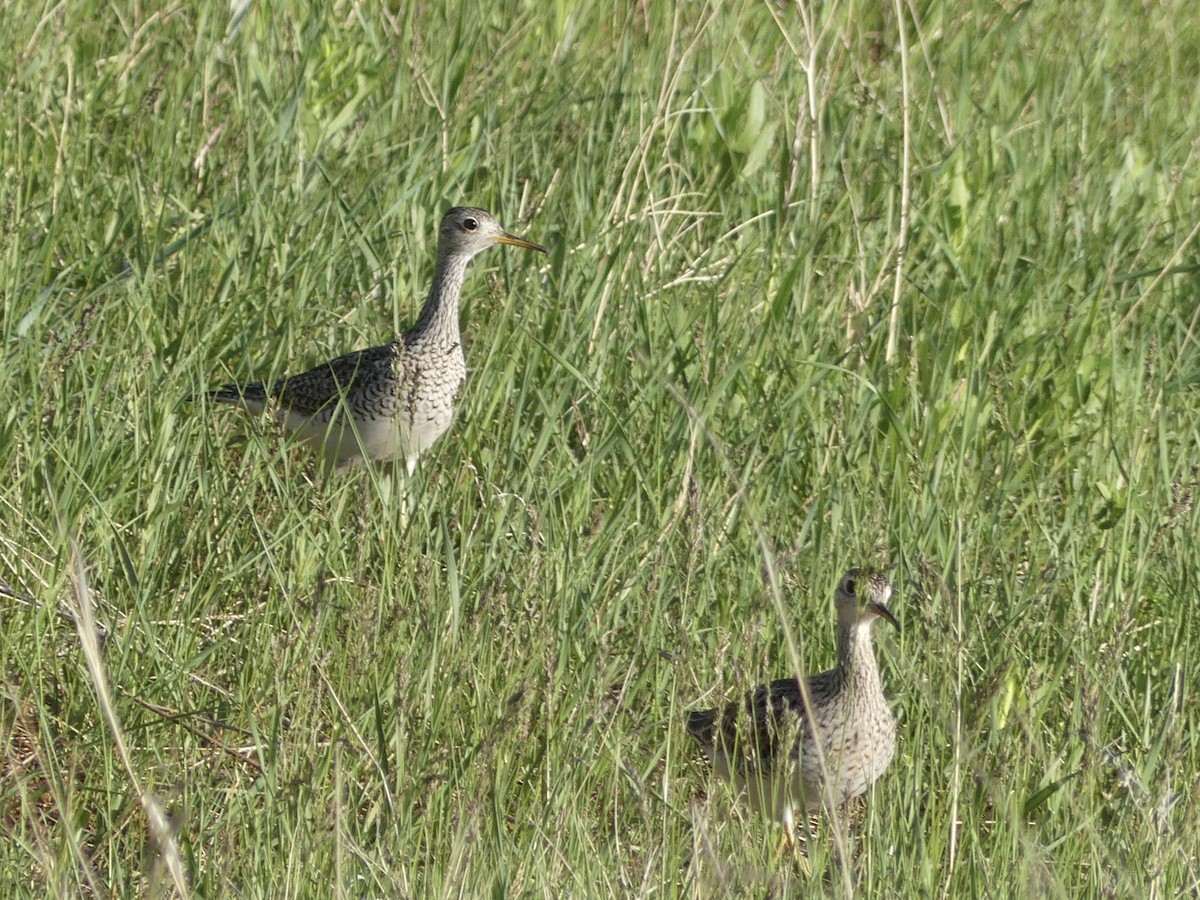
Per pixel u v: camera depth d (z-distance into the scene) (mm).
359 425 12227
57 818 8703
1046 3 20234
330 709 9008
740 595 10258
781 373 12328
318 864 7781
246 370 12586
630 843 8633
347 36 16578
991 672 9695
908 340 13219
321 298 13305
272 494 11273
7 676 9242
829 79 15234
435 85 16234
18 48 15984
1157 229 15914
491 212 14719
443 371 12297
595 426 11898
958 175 14938
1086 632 10164
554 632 9242
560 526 10742
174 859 6918
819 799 9328
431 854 8125
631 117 15234
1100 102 18500
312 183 14508
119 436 10867
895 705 9891
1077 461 12484
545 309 13445
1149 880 8117
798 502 11758
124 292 12477
